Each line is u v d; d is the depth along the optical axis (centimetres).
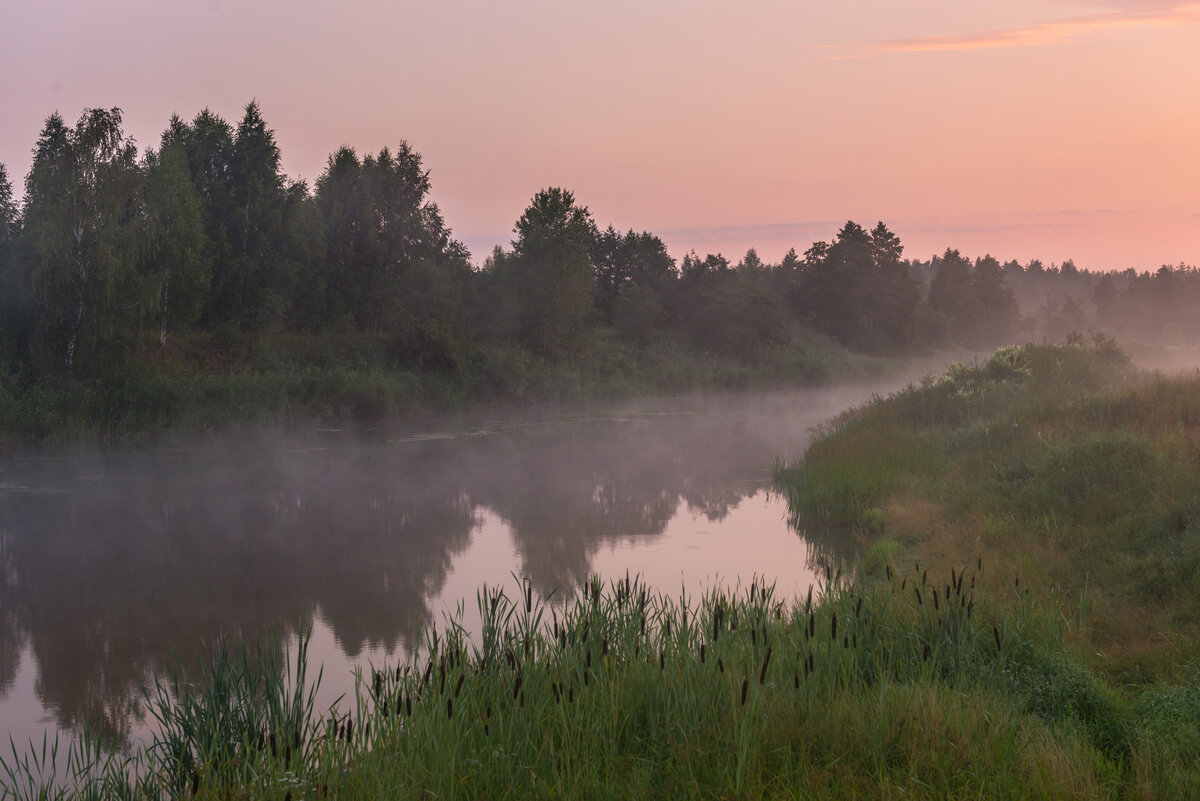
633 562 1522
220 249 4803
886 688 621
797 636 744
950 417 2400
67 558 1636
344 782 530
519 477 2578
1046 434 1714
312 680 988
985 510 1406
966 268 13275
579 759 553
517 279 6094
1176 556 986
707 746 562
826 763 541
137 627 1234
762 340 7569
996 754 531
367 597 1362
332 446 3278
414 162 6325
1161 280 18525
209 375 3850
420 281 5769
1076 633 838
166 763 676
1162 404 1688
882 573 1260
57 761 804
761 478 2505
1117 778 534
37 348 3384
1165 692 657
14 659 1106
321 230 5331
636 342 7200
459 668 656
